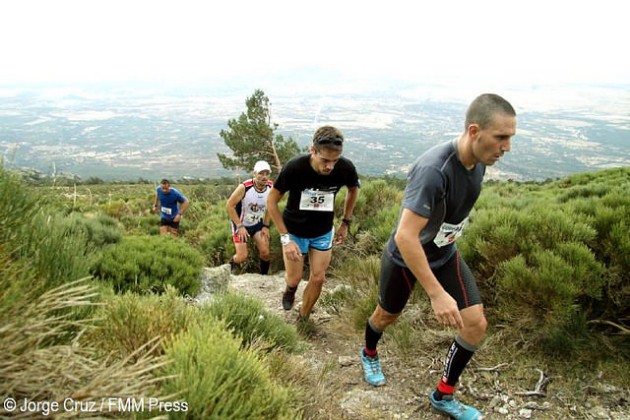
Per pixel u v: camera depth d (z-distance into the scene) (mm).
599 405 2611
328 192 3830
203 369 1632
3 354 1160
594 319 3230
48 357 1240
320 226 3926
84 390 1178
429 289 2297
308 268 6246
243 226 6207
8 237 1674
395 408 2770
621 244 3156
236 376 1639
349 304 4449
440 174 2320
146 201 17562
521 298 3145
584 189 7348
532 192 11578
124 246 4848
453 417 2643
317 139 3480
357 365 3320
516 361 3037
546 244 3541
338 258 6078
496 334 3279
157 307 2428
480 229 3932
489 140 2217
